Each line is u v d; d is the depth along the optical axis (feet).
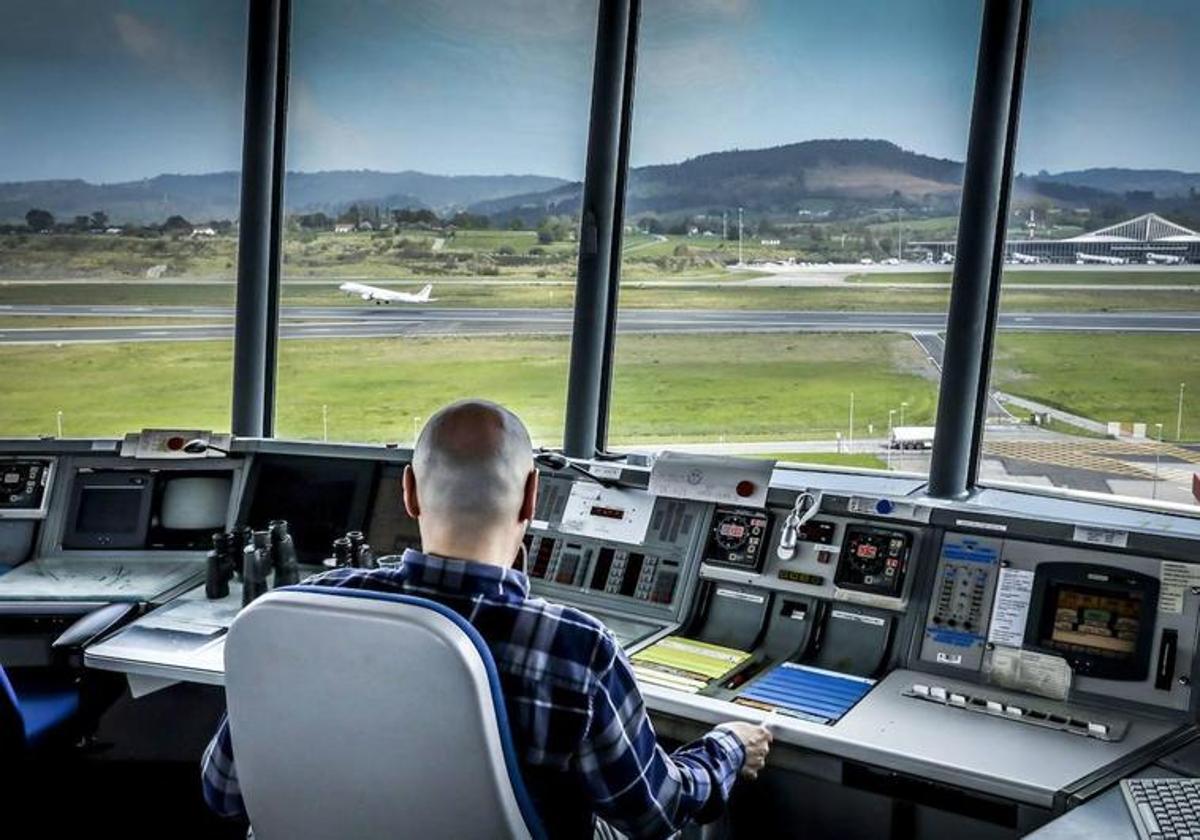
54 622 11.07
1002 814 7.38
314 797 5.28
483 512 5.32
